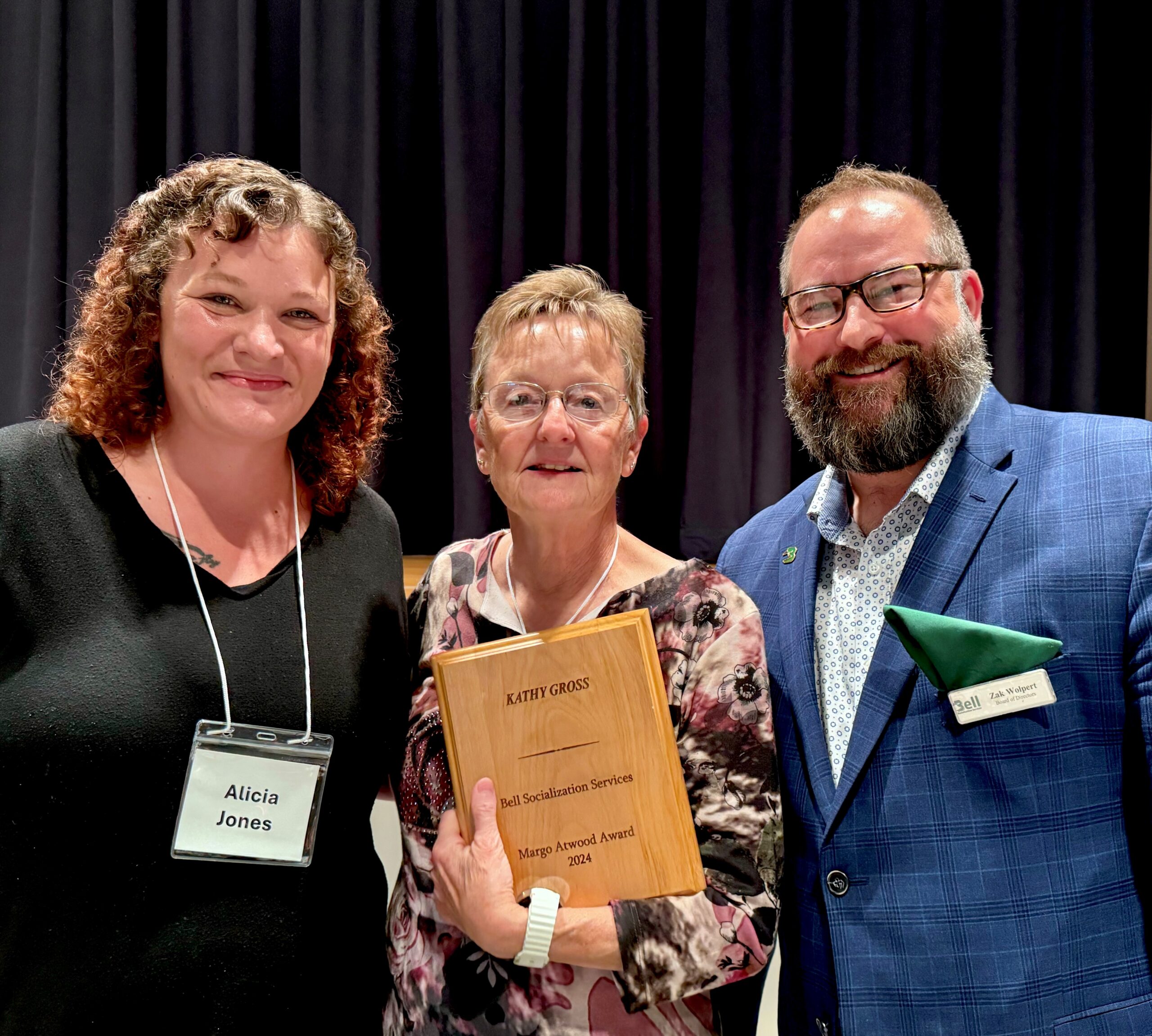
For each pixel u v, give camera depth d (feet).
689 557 8.96
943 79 8.54
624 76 8.99
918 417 4.24
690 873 3.58
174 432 4.01
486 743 3.73
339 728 3.96
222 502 4.01
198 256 3.71
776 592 4.73
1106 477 3.98
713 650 3.85
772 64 8.79
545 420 3.86
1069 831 3.77
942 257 4.36
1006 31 8.25
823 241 4.44
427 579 4.51
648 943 3.47
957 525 4.15
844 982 3.92
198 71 10.05
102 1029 3.53
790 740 4.33
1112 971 3.71
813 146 9.02
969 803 3.85
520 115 9.11
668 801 3.62
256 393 3.79
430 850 3.93
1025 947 3.71
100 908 3.55
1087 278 8.31
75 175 10.19
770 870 3.70
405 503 9.84
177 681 3.67
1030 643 3.78
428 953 3.84
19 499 3.70
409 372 9.83
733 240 8.76
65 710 3.51
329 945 3.95
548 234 9.47
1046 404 8.51
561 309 3.99
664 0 9.03
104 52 10.13
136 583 3.75
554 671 3.73
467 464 9.18
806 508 4.91
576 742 3.69
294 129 10.12
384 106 9.52
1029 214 8.49
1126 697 3.80
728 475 8.86
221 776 3.67
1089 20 8.21
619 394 3.98
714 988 3.67
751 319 8.85
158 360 3.96
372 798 4.23
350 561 4.31
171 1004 3.59
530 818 3.67
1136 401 8.58
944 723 3.93
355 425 4.48
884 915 3.90
